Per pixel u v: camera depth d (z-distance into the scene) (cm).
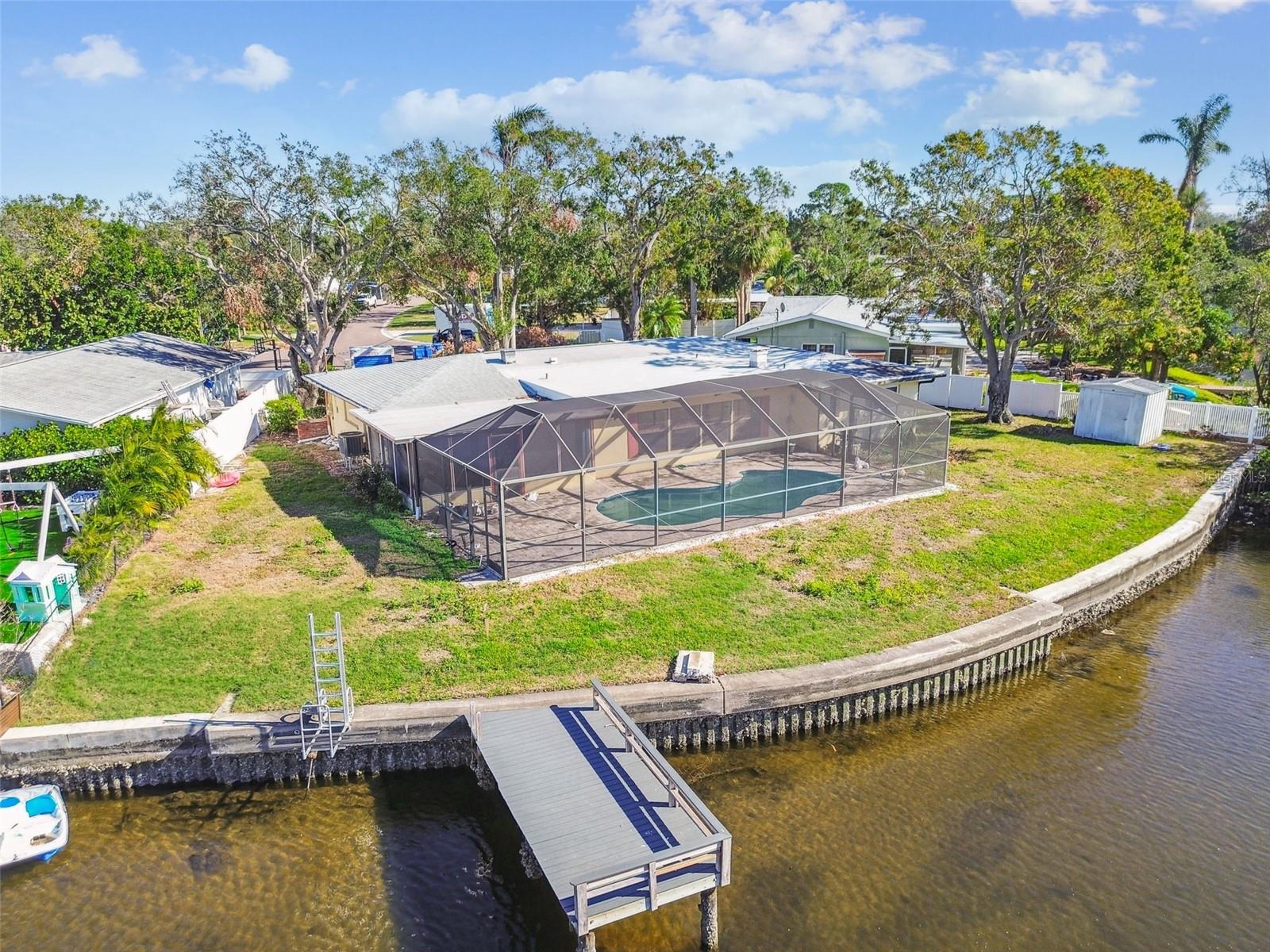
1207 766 1520
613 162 5169
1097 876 1253
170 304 4672
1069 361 4794
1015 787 1470
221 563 2122
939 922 1166
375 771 1520
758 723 1606
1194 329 3919
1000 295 3566
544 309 6359
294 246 4356
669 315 5638
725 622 1814
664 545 2188
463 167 4484
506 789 1322
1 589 1928
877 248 3456
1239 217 6556
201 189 4056
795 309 4700
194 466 2594
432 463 2323
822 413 2759
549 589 1945
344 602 1889
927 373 3225
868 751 1587
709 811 1316
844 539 2256
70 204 6275
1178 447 3231
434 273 4781
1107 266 3180
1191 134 6700
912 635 1789
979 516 2458
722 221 5359
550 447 2225
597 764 1383
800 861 1286
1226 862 1280
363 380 3225
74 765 1464
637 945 1140
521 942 1153
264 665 1645
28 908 1212
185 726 1470
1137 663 1902
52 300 4328
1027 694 1783
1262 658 1916
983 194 3244
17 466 2114
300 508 2561
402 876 1277
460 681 1595
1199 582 2348
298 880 1270
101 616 1830
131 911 1207
